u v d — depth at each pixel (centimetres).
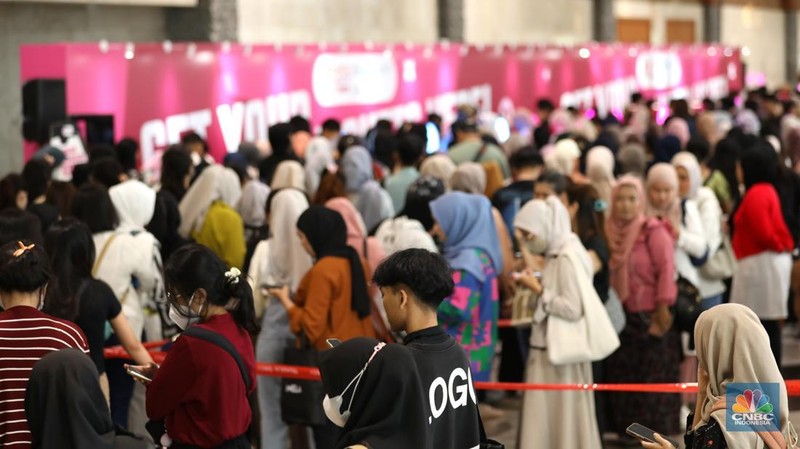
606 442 1442
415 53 3406
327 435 1197
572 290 1223
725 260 1549
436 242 1402
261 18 3375
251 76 2912
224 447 800
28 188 1515
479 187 1576
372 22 3762
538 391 1261
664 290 1349
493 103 3694
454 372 734
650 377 1379
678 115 3062
